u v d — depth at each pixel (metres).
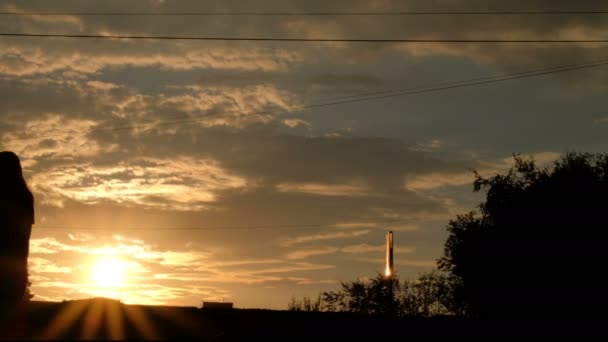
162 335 18.92
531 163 37.84
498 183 37.72
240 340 20.50
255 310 24.59
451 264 37.72
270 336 21.75
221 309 24.16
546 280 34.62
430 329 28.20
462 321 30.25
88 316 19.25
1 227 16.69
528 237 35.56
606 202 35.03
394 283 35.75
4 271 16.66
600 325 33.53
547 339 33.03
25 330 16.98
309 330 23.75
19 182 17.42
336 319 25.56
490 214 37.88
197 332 20.19
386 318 27.25
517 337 31.77
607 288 33.75
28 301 19.53
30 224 17.56
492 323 32.00
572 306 34.09
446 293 36.19
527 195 36.66
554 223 35.16
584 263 34.22
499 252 35.97
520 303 35.03
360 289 35.09
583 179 35.81
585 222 34.69
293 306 34.22
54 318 18.41
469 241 37.06
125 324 19.50
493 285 35.81
